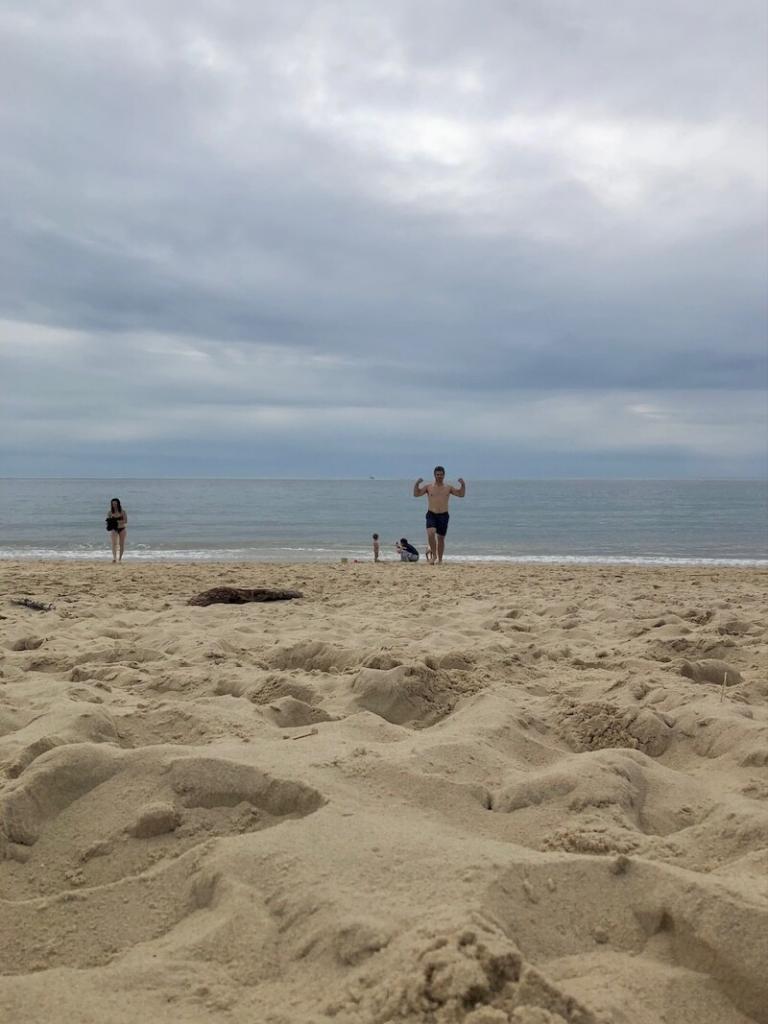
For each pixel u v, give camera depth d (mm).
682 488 104438
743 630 5832
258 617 6871
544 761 3014
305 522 30500
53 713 3250
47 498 54469
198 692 3918
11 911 1955
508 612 7113
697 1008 1569
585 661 4777
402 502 49500
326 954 1644
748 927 1660
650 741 3211
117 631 5938
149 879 2057
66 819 2387
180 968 1662
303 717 3498
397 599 8406
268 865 1981
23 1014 1503
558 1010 1383
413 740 3008
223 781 2480
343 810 2287
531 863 1925
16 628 5977
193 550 19969
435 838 2121
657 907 1802
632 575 11828
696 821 2510
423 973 1414
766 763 2881
